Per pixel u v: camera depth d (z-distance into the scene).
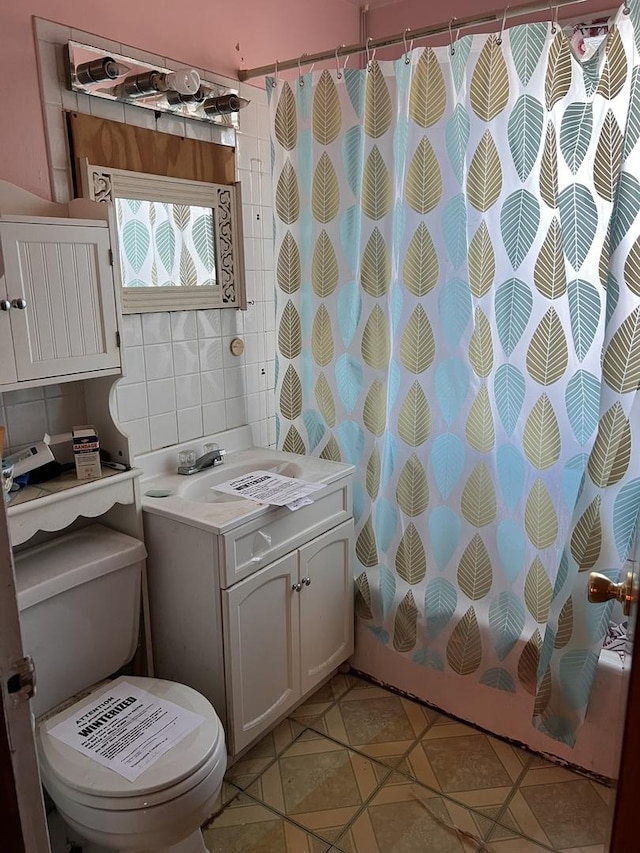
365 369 2.10
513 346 1.85
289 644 2.00
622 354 1.63
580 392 1.80
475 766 1.95
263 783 1.88
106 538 1.79
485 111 1.76
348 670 2.40
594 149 1.68
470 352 1.91
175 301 2.01
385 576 2.22
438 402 2.00
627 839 0.60
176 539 1.77
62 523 1.59
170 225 1.97
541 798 1.83
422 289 1.95
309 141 2.08
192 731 1.47
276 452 2.33
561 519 1.88
